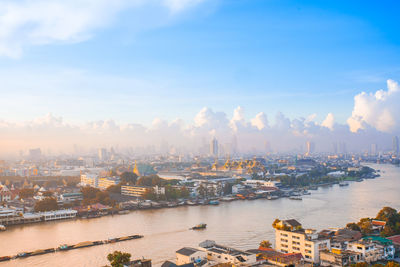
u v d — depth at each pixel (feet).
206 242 625.82
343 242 637.30
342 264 543.39
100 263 647.56
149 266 520.01
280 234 649.20
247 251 590.96
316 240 601.62
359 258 566.36
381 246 604.49
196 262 570.46
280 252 601.62
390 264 488.85
